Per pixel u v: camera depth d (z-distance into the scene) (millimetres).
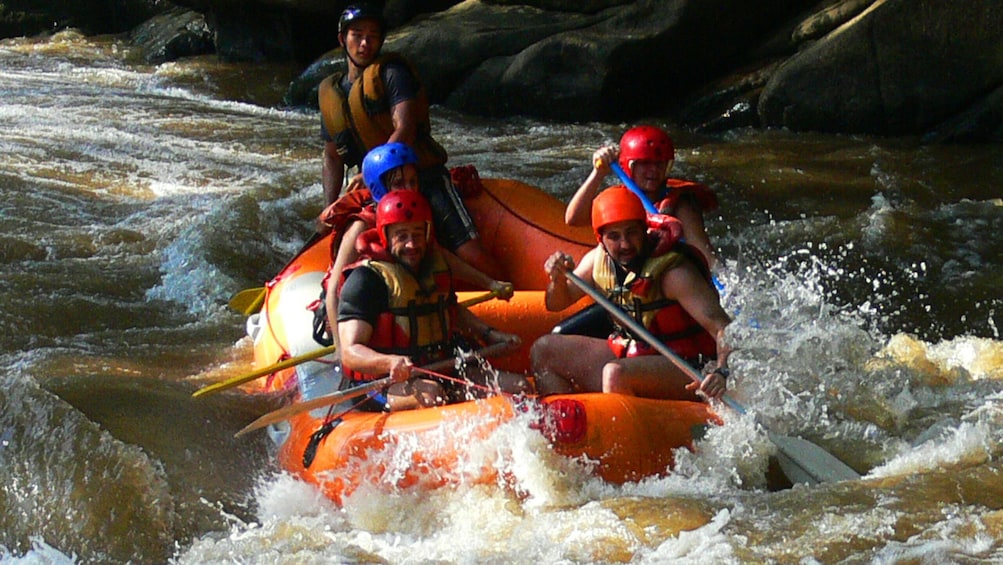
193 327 12008
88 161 18609
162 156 19328
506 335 8648
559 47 22078
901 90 19719
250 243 14383
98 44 31609
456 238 10688
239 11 28000
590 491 7555
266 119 23250
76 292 12656
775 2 22250
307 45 28062
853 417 8484
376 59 10883
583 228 10969
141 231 14938
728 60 22609
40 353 10766
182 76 27109
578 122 22281
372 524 7578
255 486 8359
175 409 9320
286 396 9539
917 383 9406
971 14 19125
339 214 9352
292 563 7090
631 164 9406
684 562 6766
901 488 7547
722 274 9547
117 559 7504
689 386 7902
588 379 8391
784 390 8383
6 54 30156
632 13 22125
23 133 20359
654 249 8047
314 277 10336
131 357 10922
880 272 13727
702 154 19344
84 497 7965
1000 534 6926
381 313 8211
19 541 7684
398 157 9102
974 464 7922
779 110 20766
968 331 12266
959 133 19281
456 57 23266
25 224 14922
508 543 7117
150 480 8188
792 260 14102
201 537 7680
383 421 7824
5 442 8555
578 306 9688
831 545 6855
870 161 18469
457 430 7586
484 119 22891
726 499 7477
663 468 7672
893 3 19578
